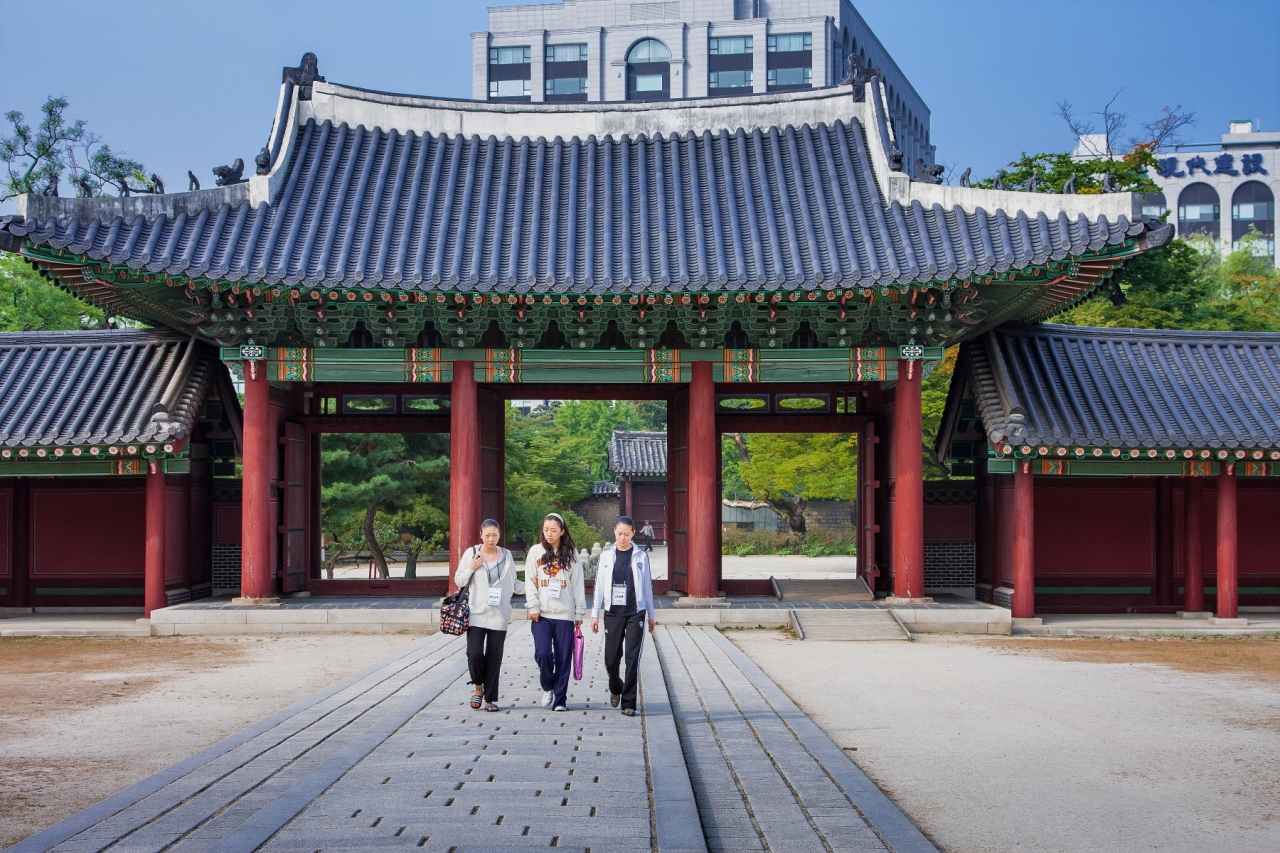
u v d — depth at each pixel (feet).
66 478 88.43
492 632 42.91
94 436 76.74
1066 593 89.66
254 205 79.87
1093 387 84.07
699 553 81.35
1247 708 49.29
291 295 75.46
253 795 30.83
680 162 88.17
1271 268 251.19
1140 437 78.13
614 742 36.96
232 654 67.00
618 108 91.86
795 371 80.74
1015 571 81.66
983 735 42.80
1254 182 326.03
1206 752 40.14
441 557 192.13
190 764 35.01
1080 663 64.13
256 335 79.05
